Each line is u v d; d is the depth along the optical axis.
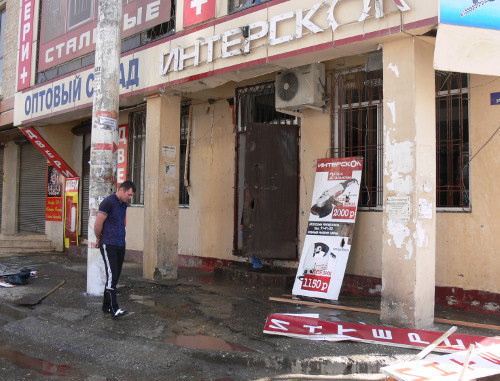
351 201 7.54
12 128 15.05
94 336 5.56
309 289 7.46
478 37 5.21
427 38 5.61
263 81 9.24
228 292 7.79
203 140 10.41
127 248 12.16
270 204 8.55
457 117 6.86
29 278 9.04
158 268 8.73
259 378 4.51
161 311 6.59
